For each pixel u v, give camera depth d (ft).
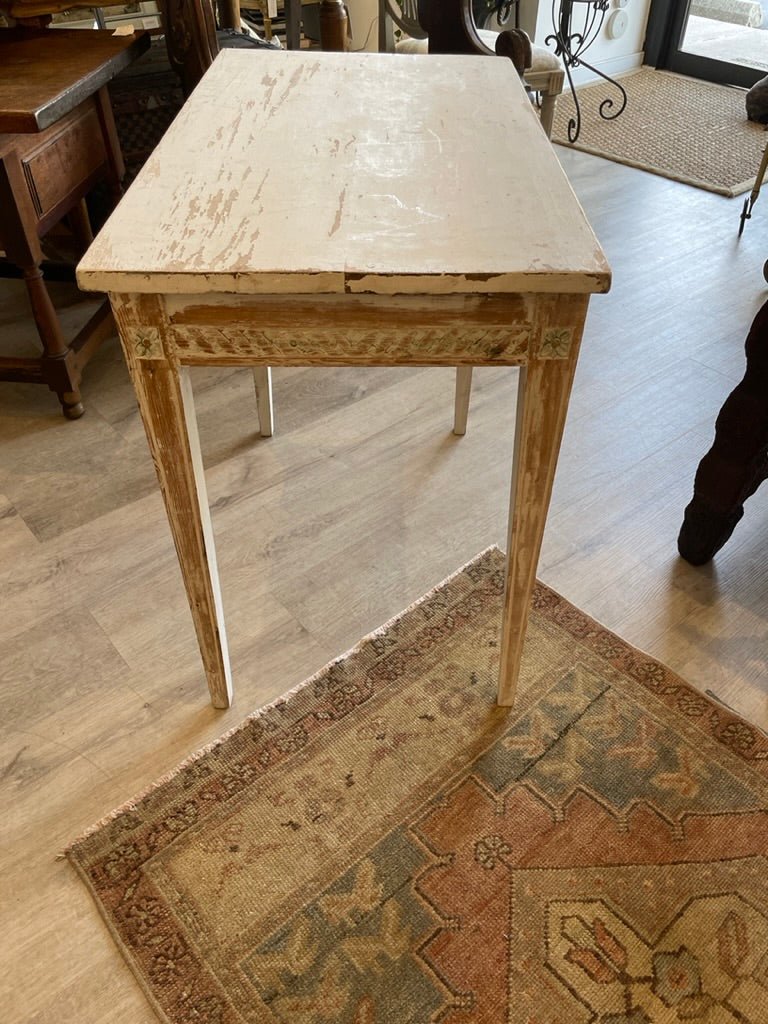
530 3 10.03
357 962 2.72
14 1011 2.62
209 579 3.01
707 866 2.98
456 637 3.79
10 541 4.32
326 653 3.76
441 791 3.20
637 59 11.97
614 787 3.22
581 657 3.70
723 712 3.48
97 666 3.69
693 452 4.97
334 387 5.50
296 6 7.32
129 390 5.44
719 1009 2.62
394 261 2.14
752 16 11.40
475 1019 2.59
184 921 2.82
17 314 6.20
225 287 2.13
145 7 8.07
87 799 3.19
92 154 5.21
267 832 3.07
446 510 4.51
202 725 3.45
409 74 3.40
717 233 7.56
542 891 2.90
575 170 8.77
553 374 2.40
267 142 2.79
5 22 6.37
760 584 4.13
